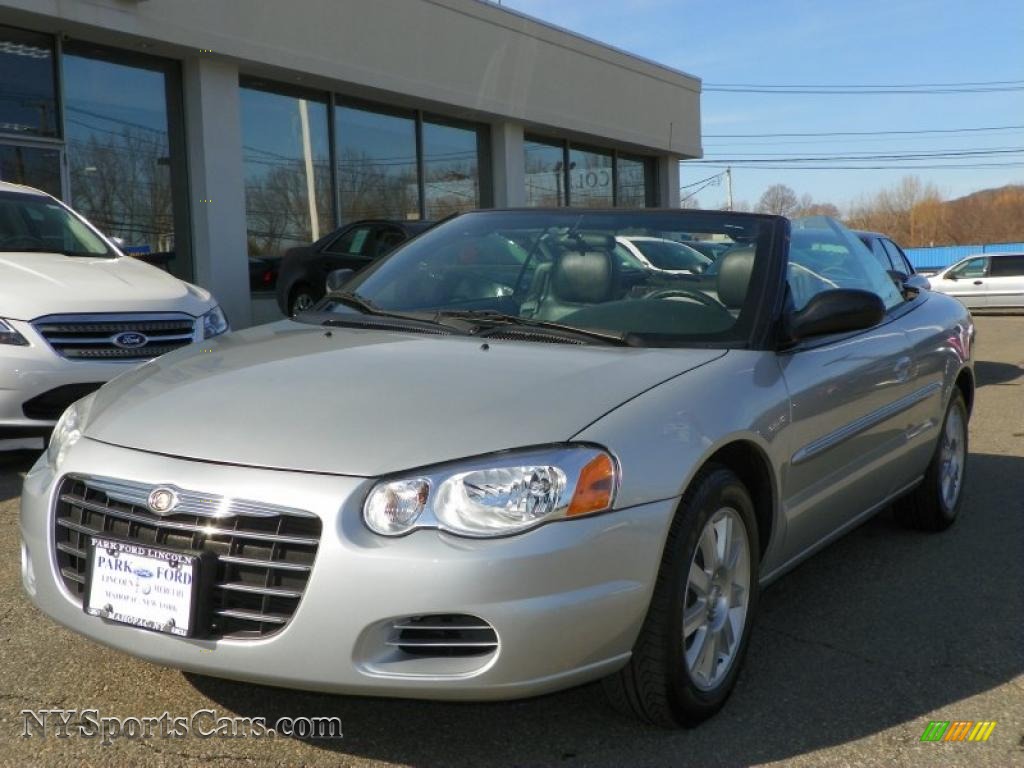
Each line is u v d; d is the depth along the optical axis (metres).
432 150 15.59
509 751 2.67
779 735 2.78
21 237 6.53
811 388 3.30
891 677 3.19
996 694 3.07
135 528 2.52
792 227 3.87
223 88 11.78
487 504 2.35
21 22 9.92
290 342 3.27
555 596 2.35
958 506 5.00
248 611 2.40
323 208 13.66
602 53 18.52
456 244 3.95
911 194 75.56
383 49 13.59
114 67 11.00
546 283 3.59
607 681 2.67
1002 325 19.02
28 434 5.30
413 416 2.55
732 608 2.97
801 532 3.38
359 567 2.30
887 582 4.12
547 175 18.39
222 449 2.51
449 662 2.36
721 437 2.77
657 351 3.08
